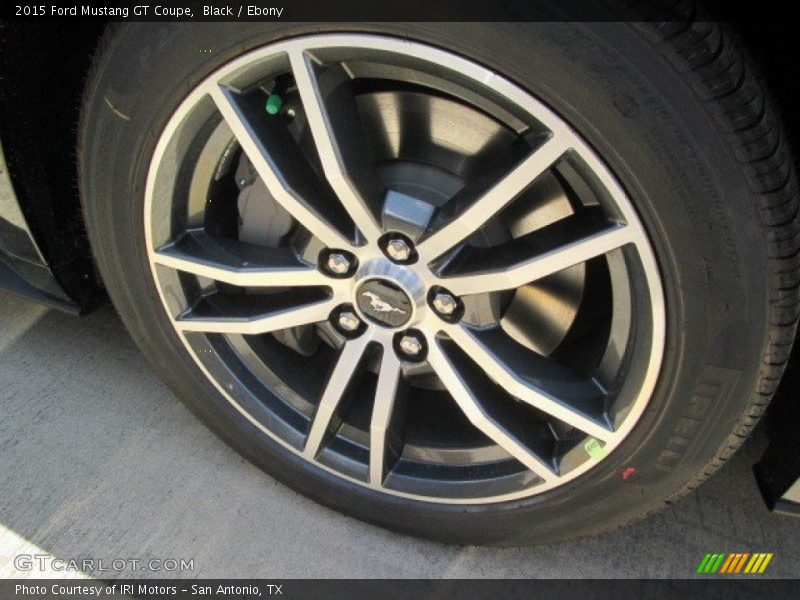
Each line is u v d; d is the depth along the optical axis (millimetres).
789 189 1182
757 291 1243
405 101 1440
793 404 1611
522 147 1306
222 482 1964
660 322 1314
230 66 1338
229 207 1659
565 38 1135
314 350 1802
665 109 1145
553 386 1490
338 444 1762
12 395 2139
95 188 1560
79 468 1968
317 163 1492
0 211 1751
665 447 1442
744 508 1985
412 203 1420
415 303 1480
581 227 1327
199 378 1781
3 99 1570
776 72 1359
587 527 1644
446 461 1701
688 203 1198
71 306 1955
